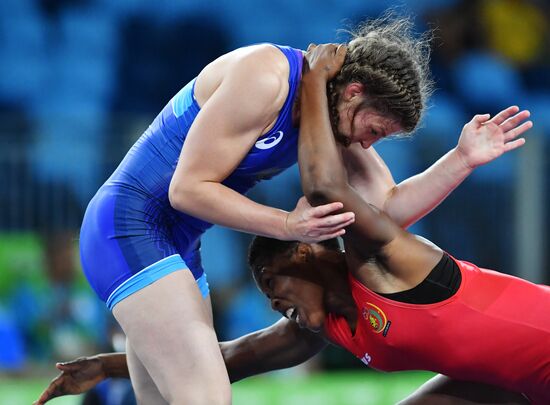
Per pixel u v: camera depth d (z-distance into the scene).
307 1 35.47
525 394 11.30
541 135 26.72
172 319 10.45
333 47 10.45
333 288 10.92
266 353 12.00
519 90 36.44
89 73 32.34
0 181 23.73
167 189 10.95
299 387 21.38
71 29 32.78
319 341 12.05
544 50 37.78
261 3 34.78
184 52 33.56
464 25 36.47
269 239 11.07
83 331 22.67
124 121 25.02
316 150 9.91
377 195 11.76
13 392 20.11
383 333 10.44
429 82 11.13
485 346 10.34
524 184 26.39
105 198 11.06
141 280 10.61
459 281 10.33
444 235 26.19
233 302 25.19
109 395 15.57
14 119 24.23
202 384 10.27
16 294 22.69
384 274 10.28
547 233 26.38
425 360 10.62
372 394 20.88
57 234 23.48
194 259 12.01
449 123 33.41
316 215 9.76
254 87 10.04
